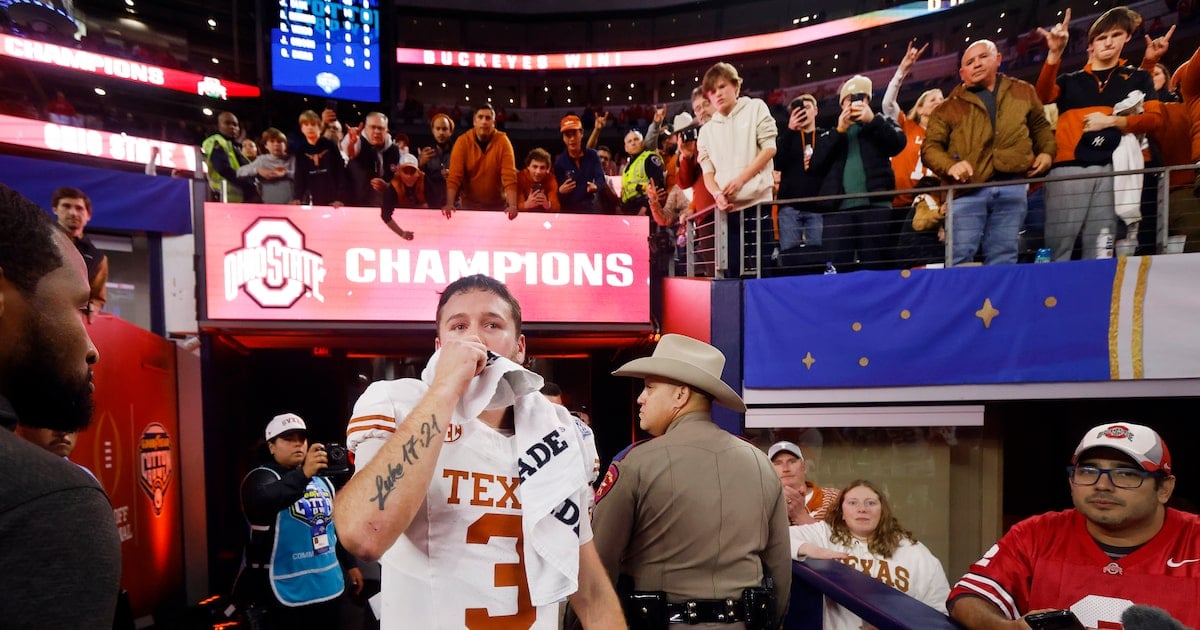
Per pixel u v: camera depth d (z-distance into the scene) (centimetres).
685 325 552
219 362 585
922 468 492
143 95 1639
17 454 55
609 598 113
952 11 1930
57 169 493
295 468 323
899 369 448
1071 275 423
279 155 596
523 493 96
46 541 52
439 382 91
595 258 549
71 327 68
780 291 466
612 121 2072
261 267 507
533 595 93
